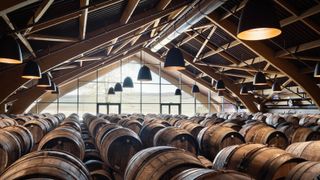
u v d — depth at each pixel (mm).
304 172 4016
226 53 20578
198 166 3785
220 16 14938
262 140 8820
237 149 5246
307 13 11562
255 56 19094
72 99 27797
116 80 28859
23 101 18891
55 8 8133
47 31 10516
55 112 27391
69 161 3760
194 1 10695
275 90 16875
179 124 11648
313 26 12289
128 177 4234
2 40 5910
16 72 12031
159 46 17266
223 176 2893
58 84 19188
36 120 11461
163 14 12805
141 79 11641
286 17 13305
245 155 4965
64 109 27656
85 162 6684
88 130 13117
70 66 17906
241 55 19844
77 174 3627
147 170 3900
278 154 4711
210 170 3100
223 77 25531
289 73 17469
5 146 6117
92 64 19891
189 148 7449
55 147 6281
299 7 11938
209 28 17516
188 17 11289
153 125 9273
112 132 6668
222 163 5266
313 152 5559
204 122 13859
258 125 9484
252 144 5355
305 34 14086
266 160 4695
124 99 29125
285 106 24922
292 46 15680
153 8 12875
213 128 8430
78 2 8375
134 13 12562
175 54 7609
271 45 16625
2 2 5152
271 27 3832
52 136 6316
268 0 3934
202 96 31109
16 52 5910
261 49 16766
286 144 8812
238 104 30109
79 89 28062
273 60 16984
